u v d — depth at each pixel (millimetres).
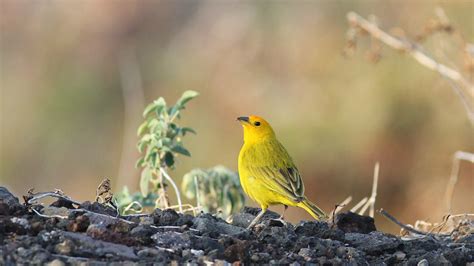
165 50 23203
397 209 18266
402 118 18688
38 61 23375
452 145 18141
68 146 21469
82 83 22531
